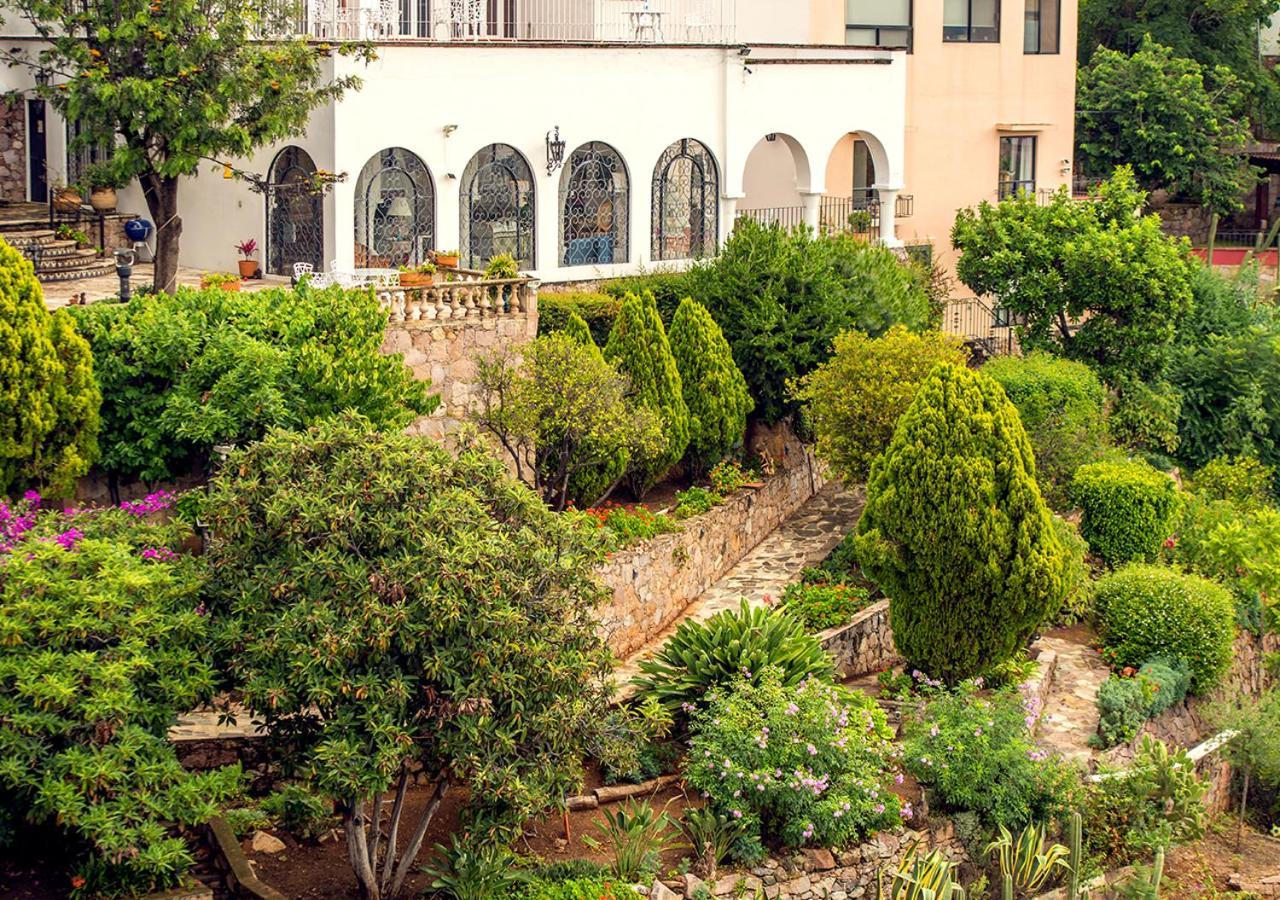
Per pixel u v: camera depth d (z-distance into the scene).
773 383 30.75
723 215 35.06
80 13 27.11
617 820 20.50
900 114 37.75
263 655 17.02
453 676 17.30
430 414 26.02
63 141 32.91
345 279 28.58
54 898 17.20
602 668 18.67
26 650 16.39
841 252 31.33
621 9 37.16
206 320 23.58
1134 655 26.86
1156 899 21.81
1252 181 52.44
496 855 18.81
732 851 20.31
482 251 31.59
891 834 21.19
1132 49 54.78
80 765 15.98
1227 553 29.41
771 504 30.94
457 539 17.66
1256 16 55.72
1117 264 35.09
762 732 20.64
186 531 18.62
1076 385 31.78
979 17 41.78
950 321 40.72
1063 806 22.36
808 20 39.16
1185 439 37.78
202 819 16.73
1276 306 44.16
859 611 26.62
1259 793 27.17
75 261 30.98
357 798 17.30
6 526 18.55
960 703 22.66
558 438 26.16
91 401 22.45
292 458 17.92
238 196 31.27
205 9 27.08
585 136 32.59
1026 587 23.92
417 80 30.09
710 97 34.47
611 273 33.31
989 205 37.25
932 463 23.86
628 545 26.05
